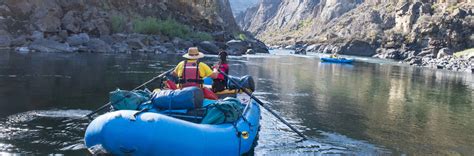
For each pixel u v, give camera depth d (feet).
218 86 34.55
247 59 124.16
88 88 45.83
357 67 126.31
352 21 393.70
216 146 23.09
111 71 63.72
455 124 39.93
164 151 21.74
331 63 138.82
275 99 47.37
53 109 34.58
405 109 46.70
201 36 161.68
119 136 21.58
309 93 54.24
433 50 240.32
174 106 25.57
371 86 69.36
